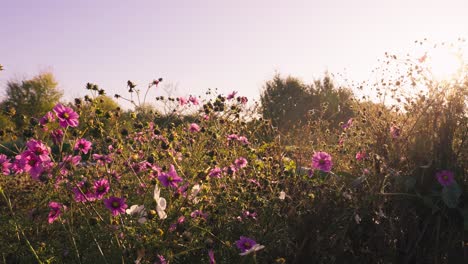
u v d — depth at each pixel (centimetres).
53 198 327
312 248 257
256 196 318
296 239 266
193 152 398
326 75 1797
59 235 324
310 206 289
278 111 1384
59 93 2598
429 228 289
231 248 276
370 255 274
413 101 392
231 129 479
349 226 277
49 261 285
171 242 256
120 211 264
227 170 374
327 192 304
